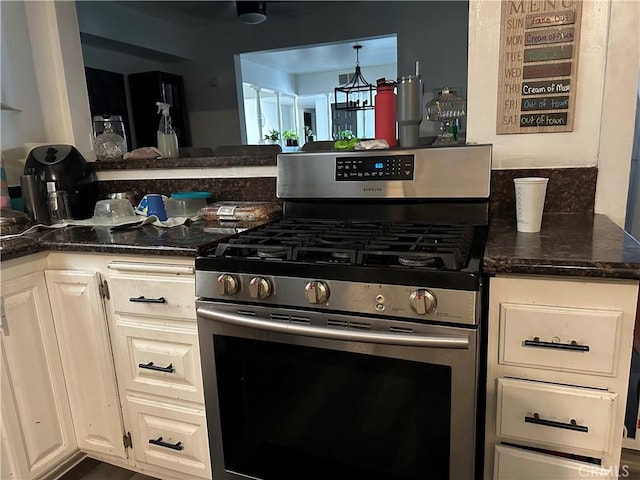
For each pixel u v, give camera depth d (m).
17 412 1.35
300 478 1.16
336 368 1.05
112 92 5.23
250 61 7.00
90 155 2.08
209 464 1.33
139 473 1.58
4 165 1.82
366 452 1.07
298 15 5.21
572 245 0.98
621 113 1.26
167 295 1.26
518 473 0.98
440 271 0.90
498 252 0.94
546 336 0.91
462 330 0.90
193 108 6.07
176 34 5.61
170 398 1.34
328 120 8.97
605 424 0.89
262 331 1.09
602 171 1.30
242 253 1.13
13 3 1.85
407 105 1.46
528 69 1.31
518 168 1.38
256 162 1.72
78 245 1.34
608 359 0.87
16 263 1.32
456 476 0.99
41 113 1.98
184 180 1.87
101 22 4.49
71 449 1.53
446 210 1.35
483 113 1.38
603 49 1.24
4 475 1.33
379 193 1.41
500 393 0.96
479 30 1.33
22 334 1.35
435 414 0.98
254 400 1.17
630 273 0.81
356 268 0.96
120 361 1.39
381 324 0.96
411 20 4.69
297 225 1.36
